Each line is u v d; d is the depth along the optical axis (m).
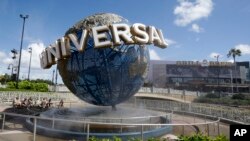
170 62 111.75
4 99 32.28
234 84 100.31
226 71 107.62
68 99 40.62
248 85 99.62
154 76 109.88
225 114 23.98
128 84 15.96
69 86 16.84
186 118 23.72
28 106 25.56
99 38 14.79
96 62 15.16
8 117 19.91
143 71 16.62
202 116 25.12
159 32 17.19
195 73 108.69
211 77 107.75
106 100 16.30
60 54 15.67
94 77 15.34
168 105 30.69
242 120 21.86
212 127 18.94
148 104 33.09
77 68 15.59
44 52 17.16
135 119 15.51
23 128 15.96
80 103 35.44
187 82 105.06
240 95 60.00
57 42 15.88
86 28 15.87
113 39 14.84
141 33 15.48
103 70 15.22
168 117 18.83
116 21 16.47
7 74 83.88
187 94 56.59
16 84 47.72
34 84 48.94
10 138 13.10
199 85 103.44
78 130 14.71
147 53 17.05
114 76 15.40
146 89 53.03
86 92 16.03
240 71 107.44
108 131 14.54
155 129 15.49
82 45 14.82
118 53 15.30
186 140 8.37
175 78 108.69
